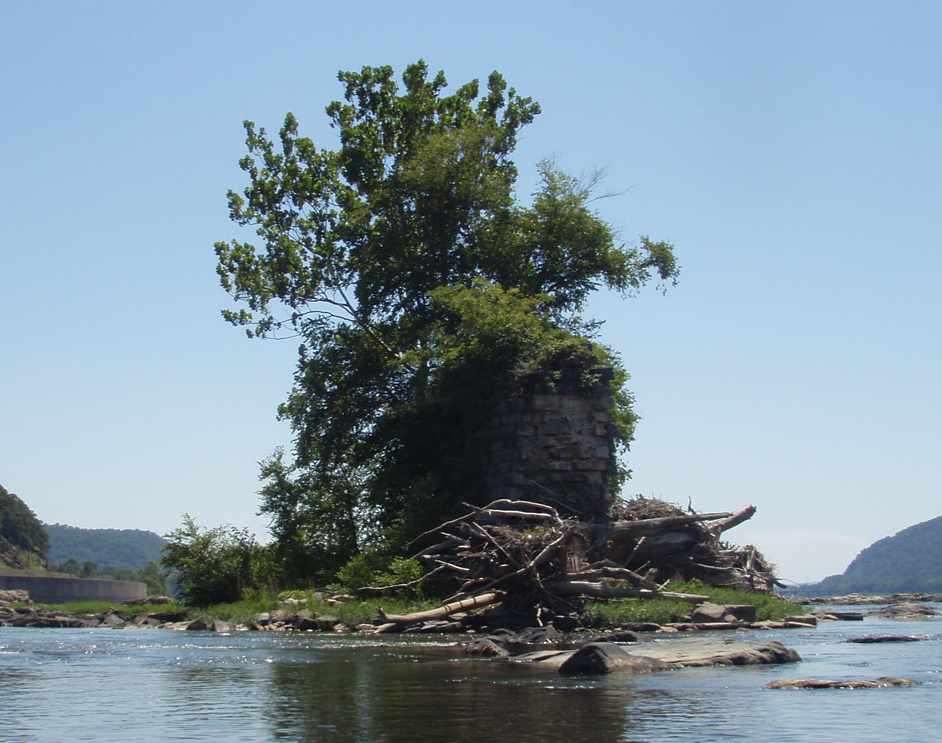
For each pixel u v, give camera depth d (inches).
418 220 1889.8
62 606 1774.1
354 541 1728.6
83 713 444.1
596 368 1414.9
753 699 474.0
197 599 1552.7
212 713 440.1
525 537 1036.5
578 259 1907.0
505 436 1391.5
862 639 852.0
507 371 1417.3
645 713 431.8
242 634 1010.7
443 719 418.3
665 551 1359.5
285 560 1667.1
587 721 411.8
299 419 1847.9
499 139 1921.8
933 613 1487.5
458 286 1633.9
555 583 1024.2
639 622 1003.3
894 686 520.4
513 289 1576.0
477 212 1902.1
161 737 384.5
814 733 384.8
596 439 1381.6
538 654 681.0
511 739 372.8
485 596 1022.4
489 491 1395.2
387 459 1717.5
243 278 1868.8
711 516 1352.1
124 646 839.7
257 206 1893.5
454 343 1541.6
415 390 1630.2
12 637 994.7
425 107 1961.1
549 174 1926.7
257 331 1879.9
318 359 1852.9
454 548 1147.9
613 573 1101.7
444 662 663.1
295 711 443.5
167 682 557.9
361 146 1902.1
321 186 1902.1
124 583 2716.5
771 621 1104.8
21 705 471.2
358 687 523.8
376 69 1947.6
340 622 1078.4
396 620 1000.2
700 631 979.9
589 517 1342.3
